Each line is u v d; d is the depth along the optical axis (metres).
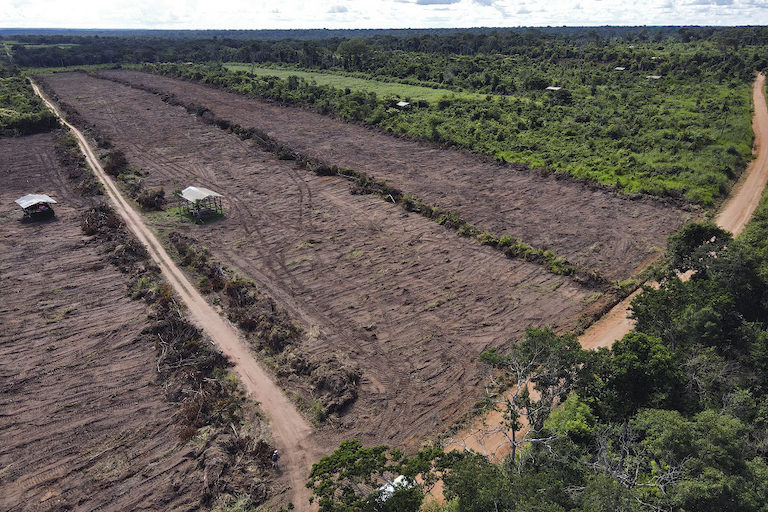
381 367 30.39
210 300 37.69
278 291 38.91
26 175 65.69
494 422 25.92
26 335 33.56
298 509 21.33
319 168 66.31
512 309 36.09
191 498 22.09
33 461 24.16
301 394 28.20
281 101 110.56
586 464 18.61
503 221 50.34
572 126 80.44
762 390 23.83
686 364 23.44
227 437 25.05
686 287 28.61
